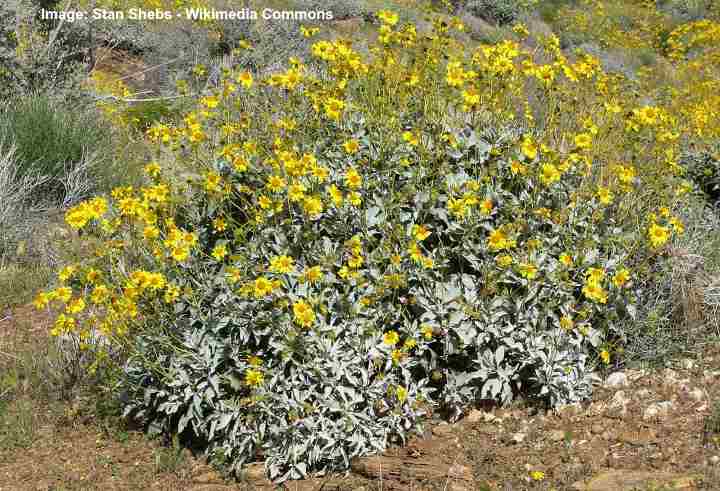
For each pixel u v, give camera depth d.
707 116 5.34
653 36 16.05
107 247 3.44
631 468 2.74
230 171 3.71
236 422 3.12
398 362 3.07
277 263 2.96
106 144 6.30
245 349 3.27
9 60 6.96
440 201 3.50
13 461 3.23
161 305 3.28
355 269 3.37
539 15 17.75
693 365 3.38
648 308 3.62
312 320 2.94
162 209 3.45
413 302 3.18
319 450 3.03
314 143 3.74
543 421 3.18
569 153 3.61
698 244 3.98
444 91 3.81
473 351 3.38
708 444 2.78
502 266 3.20
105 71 9.05
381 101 3.73
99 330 3.90
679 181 4.07
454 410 3.32
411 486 2.86
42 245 4.96
